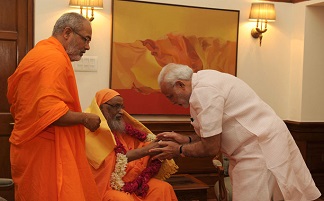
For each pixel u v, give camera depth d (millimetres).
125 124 2912
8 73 3625
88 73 3779
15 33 3607
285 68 4449
